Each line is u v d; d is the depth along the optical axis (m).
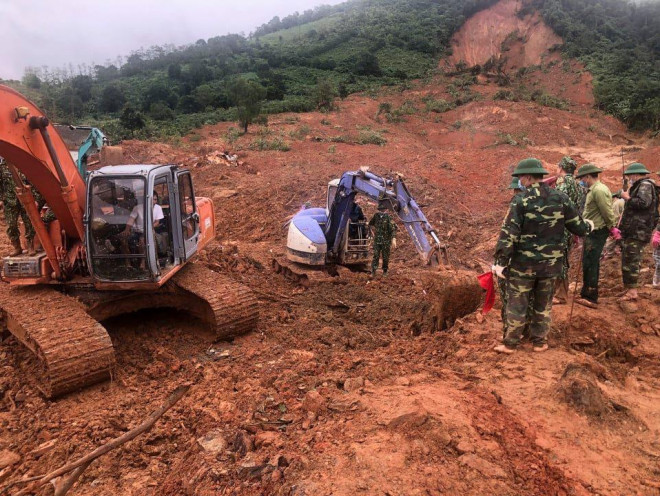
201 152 26.56
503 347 5.88
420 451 3.95
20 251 7.12
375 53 69.19
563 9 71.19
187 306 7.75
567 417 4.50
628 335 6.45
